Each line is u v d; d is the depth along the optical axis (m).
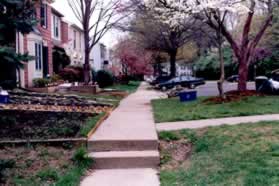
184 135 7.16
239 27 26.53
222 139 6.50
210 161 5.46
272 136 6.36
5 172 5.16
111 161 5.91
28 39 16.44
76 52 31.14
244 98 12.13
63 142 6.59
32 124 8.12
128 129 7.74
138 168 5.85
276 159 5.04
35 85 16.52
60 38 26.03
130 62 41.06
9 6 4.48
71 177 5.07
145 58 43.31
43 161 5.77
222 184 4.37
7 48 4.41
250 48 13.48
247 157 5.28
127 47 40.19
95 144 6.52
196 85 29.69
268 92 14.26
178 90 18.80
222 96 12.34
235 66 40.19
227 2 11.36
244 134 6.68
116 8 21.19
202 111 10.13
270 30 24.42
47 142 6.58
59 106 10.37
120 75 40.69
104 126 8.21
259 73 34.75
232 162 5.16
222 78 12.45
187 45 36.72
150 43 30.09
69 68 23.98
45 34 19.91
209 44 28.67
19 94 11.91
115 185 4.92
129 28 24.61
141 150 6.46
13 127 7.78
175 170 5.51
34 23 4.88
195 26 24.48
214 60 44.09
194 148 6.43
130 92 25.52
